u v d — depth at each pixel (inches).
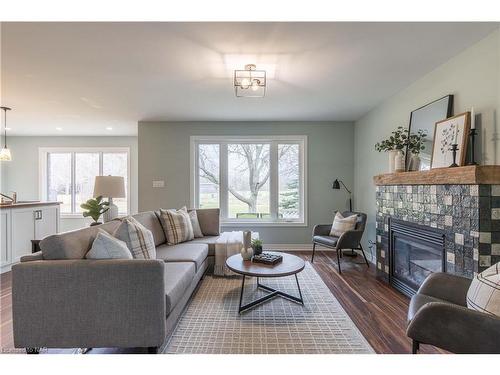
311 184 200.1
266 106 162.7
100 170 263.0
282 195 204.2
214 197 204.4
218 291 116.5
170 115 183.3
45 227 170.6
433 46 92.2
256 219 203.6
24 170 259.6
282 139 200.8
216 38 86.4
